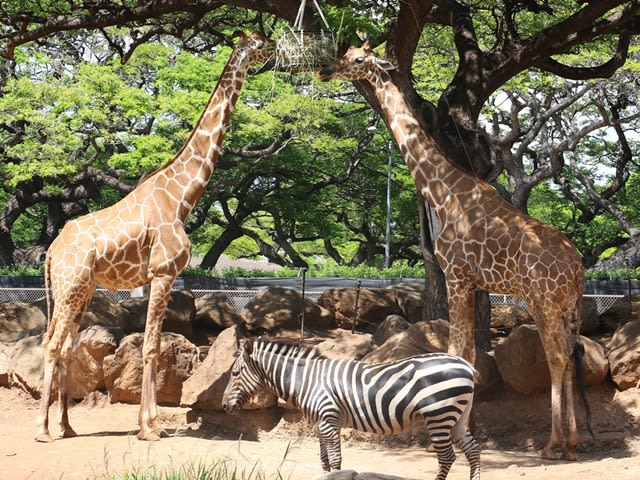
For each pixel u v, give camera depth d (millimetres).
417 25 13930
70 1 16812
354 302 17422
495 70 15016
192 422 12664
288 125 30828
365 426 8078
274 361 8555
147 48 30844
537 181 31141
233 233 41844
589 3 13914
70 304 11547
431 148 11781
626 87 30828
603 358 12477
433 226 14742
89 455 10172
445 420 7785
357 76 12172
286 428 12273
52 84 30828
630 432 11711
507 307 17812
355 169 43281
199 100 29297
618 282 27125
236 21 19812
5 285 29062
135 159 30156
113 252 11641
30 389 14070
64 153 31188
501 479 8867
